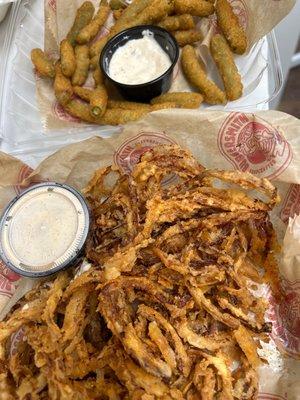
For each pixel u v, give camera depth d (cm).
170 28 30
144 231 20
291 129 21
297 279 20
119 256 20
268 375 20
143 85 28
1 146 28
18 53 31
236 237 21
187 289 20
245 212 21
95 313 20
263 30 28
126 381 18
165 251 21
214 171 21
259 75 28
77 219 22
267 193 21
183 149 22
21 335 22
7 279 24
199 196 21
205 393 18
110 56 30
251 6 29
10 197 24
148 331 19
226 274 20
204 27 31
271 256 21
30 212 23
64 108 29
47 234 22
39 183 24
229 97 28
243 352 19
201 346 19
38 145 28
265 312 21
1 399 19
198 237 21
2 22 33
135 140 23
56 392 19
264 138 21
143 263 21
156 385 18
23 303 22
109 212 23
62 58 29
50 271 21
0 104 29
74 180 25
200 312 20
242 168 23
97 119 28
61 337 19
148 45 30
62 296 20
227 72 28
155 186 22
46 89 30
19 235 22
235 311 19
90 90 29
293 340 20
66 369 19
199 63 29
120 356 19
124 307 19
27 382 20
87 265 21
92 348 20
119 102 29
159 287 20
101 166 24
